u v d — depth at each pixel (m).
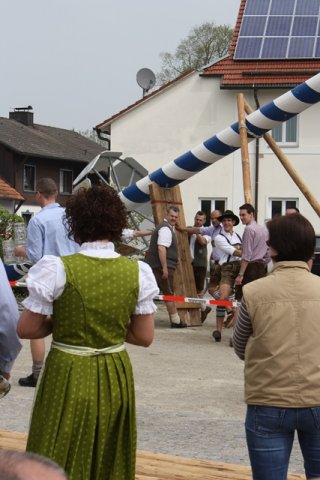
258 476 3.62
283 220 3.75
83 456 3.54
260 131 14.65
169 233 13.83
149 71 32.38
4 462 1.34
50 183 7.75
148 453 5.73
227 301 12.29
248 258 11.57
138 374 9.43
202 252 15.44
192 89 30.14
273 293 3.64
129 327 3.79
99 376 3.59
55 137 53.88
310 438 3.60
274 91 29.38
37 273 3.59
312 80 13.91
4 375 4.08
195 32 51.41
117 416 3.63
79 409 3.54
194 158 14.87
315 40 29.61
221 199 29.62
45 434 3.53
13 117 53.97
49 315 3.66
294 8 31.19
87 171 17.80
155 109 30.52
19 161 48.12
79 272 3.59
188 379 9.20
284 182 29.08
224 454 6.02
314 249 3.75
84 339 3.59
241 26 31.06
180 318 14.48
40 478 1.33
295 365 3.55
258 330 3.62
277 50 29.56
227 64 29.89
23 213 48.38
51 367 3.61
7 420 6.79
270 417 3.56
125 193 15.60
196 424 7.00
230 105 29.81
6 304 3.81
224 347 12.01
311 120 28.86
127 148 30.80
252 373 3.64
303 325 3.58
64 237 7.59
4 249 12.06
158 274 13.87
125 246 13.80
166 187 15.41
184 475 5.10
